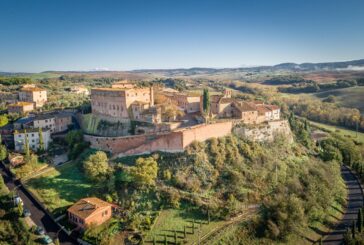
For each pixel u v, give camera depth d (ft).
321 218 396.98
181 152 436.35
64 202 386.32
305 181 434.71
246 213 377.71
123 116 538.06
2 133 556.10
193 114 557.74
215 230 345.31
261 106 596.70
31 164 459.73
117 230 340.80
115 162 447.42
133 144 463.42
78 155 495.00
